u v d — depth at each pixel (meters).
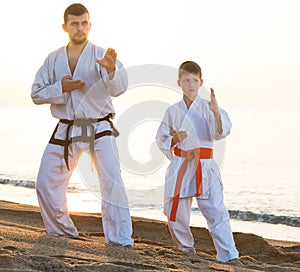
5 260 4.85
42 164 6.66
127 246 6.39
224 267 5.78
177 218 6.57
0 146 32.75
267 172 20.36
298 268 6.32
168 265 5.55
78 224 8.59
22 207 9.74
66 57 6.52
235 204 13.97
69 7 6.46
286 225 11.66
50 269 4.85
